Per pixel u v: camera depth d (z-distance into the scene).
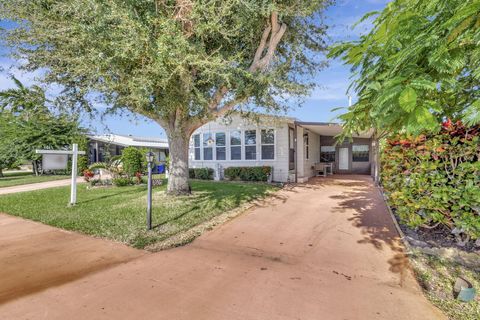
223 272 3.25
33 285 2.94
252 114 9.09
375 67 2.17
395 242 4.14
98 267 3.40
